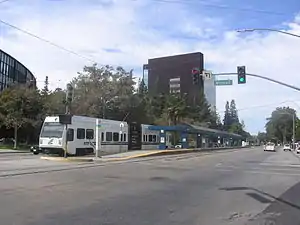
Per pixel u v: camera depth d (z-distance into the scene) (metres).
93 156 36.78
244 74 32.62
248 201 12.64
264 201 12.70
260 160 38.44
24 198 12.05
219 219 9.71
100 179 17.95
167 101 96.81
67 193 13.30
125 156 36.97
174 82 111.94
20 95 56.91
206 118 122.00
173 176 20.36
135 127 49.97
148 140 53.00
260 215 10.34
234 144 132.00
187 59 110.31
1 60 74.19
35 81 79.44
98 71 65.06
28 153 44.38
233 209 11.14
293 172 24.50
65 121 35.41
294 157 47.53
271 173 23.48
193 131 69.62
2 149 52.97
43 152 37.06
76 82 64.56
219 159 39.03
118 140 44.34
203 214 10.30
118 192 13.91
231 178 20.00
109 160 32.41
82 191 13.89
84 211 10.25
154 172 22.44
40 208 10.49
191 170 24.59
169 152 47.16
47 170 21.69
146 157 39.00
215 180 18.89
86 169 23.36
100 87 64.88
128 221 9.19
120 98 65.94
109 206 11.09
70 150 36.09
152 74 115.81
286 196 13.90
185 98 101.69
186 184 16.97
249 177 20.72
